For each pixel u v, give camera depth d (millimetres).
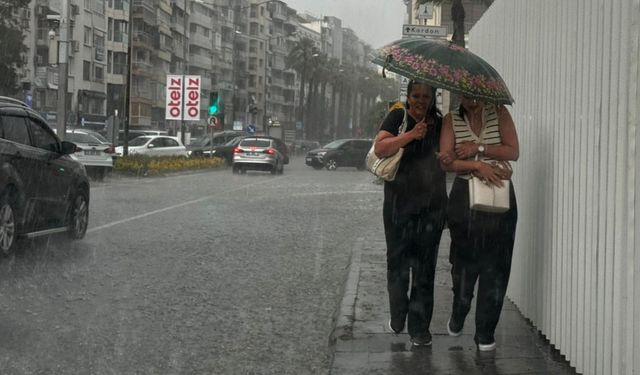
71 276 9000
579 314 5043
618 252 4320
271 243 12477
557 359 5609
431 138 5836
